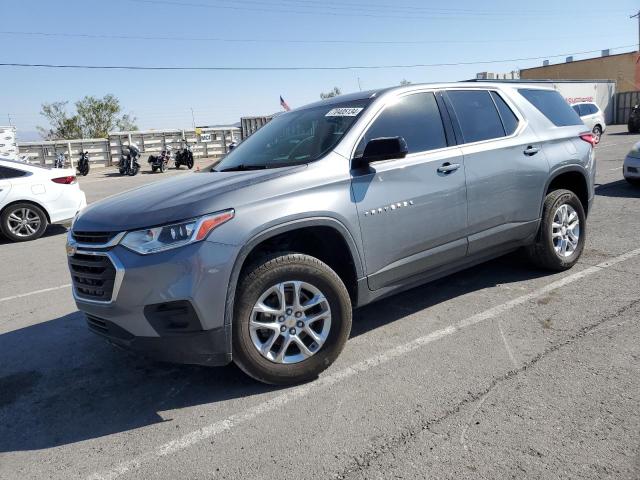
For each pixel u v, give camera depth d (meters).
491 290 4.85
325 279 3.39
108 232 3.12
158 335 3.05
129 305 3.04
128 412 3.28
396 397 3.15
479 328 4.05
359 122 3.80
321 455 2.67
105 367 3.95
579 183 5.39
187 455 2.77
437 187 3.98
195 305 2.99
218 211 3.07
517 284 4.96
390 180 3.73
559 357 3.48
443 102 4.33
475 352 3.66
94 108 56.84
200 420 3.10
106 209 3.43
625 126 35.94
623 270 5.10
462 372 3.39
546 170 4.81
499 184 4.42
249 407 3.20
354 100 4.14
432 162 3.98
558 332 3.86
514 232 4.63
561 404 2.93
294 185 3.34
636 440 2.57
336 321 3.46
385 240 3.71
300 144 3.95
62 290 6.14
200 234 3.00
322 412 3.06
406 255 3.86
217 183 3.42
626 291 4.54
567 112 5.45
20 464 2.81
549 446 2.58
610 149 18.69
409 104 4.12
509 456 2.53
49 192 9.95
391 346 3.86
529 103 5.02
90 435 3.05
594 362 3.37
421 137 4.06
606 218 7.50
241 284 3.16
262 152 4.14
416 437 2.74
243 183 3.30
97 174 28.45
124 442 2.95
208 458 2.73
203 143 34.34
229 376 3.63
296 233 3.47
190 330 3.04
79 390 3.62
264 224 3.15
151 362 3.96
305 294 3.41
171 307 3.03
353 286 3.66
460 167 4.14
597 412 2.83
